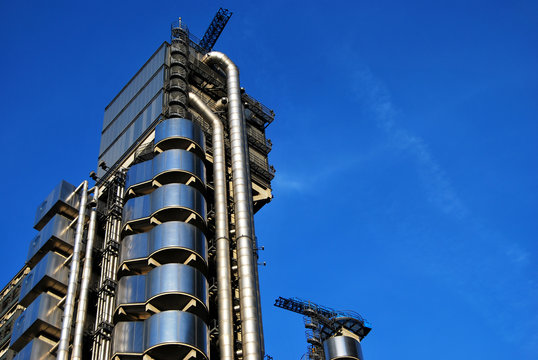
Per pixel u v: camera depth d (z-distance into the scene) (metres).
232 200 71.19
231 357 55.97
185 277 58.19
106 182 71.88
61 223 70.00
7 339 69.12
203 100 79.69
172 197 63.38
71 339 60.69
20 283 79.00
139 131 75.81
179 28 85.38
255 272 62.84
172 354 54.84
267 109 88.00
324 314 78.00
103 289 60.72
